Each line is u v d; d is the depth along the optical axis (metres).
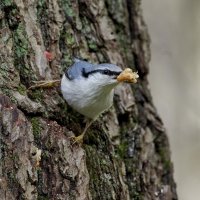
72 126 8.86
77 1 10.05
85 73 8.68
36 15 9.16
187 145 20.23
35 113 8.06
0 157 7.31
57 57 9.33
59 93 8.99
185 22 21.17
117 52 10.38
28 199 7.33
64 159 7.84
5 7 8.77
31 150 7.54
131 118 10.16
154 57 20.59
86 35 10.06
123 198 8.86
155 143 10.80
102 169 8.77
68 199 7.70
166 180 10.81
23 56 8.70
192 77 20.77
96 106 8.80
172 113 20.66
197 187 19.56
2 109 7.53
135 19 11.17
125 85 10.13
